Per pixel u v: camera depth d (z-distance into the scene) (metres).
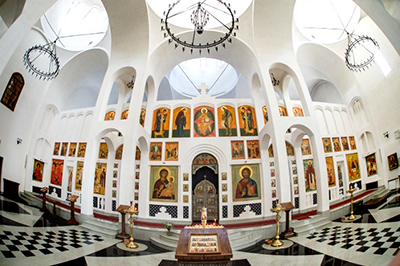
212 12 16.77
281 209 11.59
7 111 16.72
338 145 18.67
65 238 11.50
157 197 16.41
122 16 14.26
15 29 7.05
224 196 16.23
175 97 27.25
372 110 18.16
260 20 14.68
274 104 14.58
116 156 17.42
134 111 14.63
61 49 18.83
